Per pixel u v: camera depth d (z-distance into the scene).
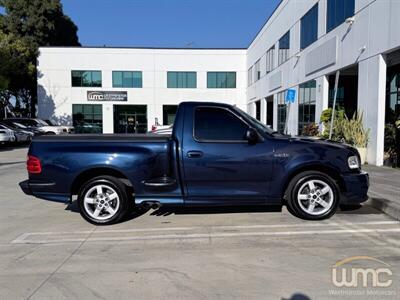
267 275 4.50
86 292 4.13
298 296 3.97
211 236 6.01
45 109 44.72
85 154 6.60
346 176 6.66
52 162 6.63
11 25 47.47
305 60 22.53
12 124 31.33
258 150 6.58
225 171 6.57
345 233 6.07
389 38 13.00
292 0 25.20
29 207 8.35
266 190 6.63
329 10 18.55
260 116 37.75
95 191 6.72
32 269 4.79
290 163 6.58
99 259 5.11
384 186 9.27
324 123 18.05
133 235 6.14
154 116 45.22
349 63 16.23
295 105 24.61
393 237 5.87
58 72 44.59
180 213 7.45
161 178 6.64
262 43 35.78
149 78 44.94
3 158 19.58
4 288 4.25
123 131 45.25
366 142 14.34
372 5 14.15
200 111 6.71
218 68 45.22
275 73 30.31
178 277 4.48
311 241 5.70
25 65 43.31
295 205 6.74
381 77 13.71
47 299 3.98
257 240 5.78
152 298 3.96
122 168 6.58
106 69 44.72
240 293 4.05
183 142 6.60
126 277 4.50
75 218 7.32
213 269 4.70
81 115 45.00
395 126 13.43
